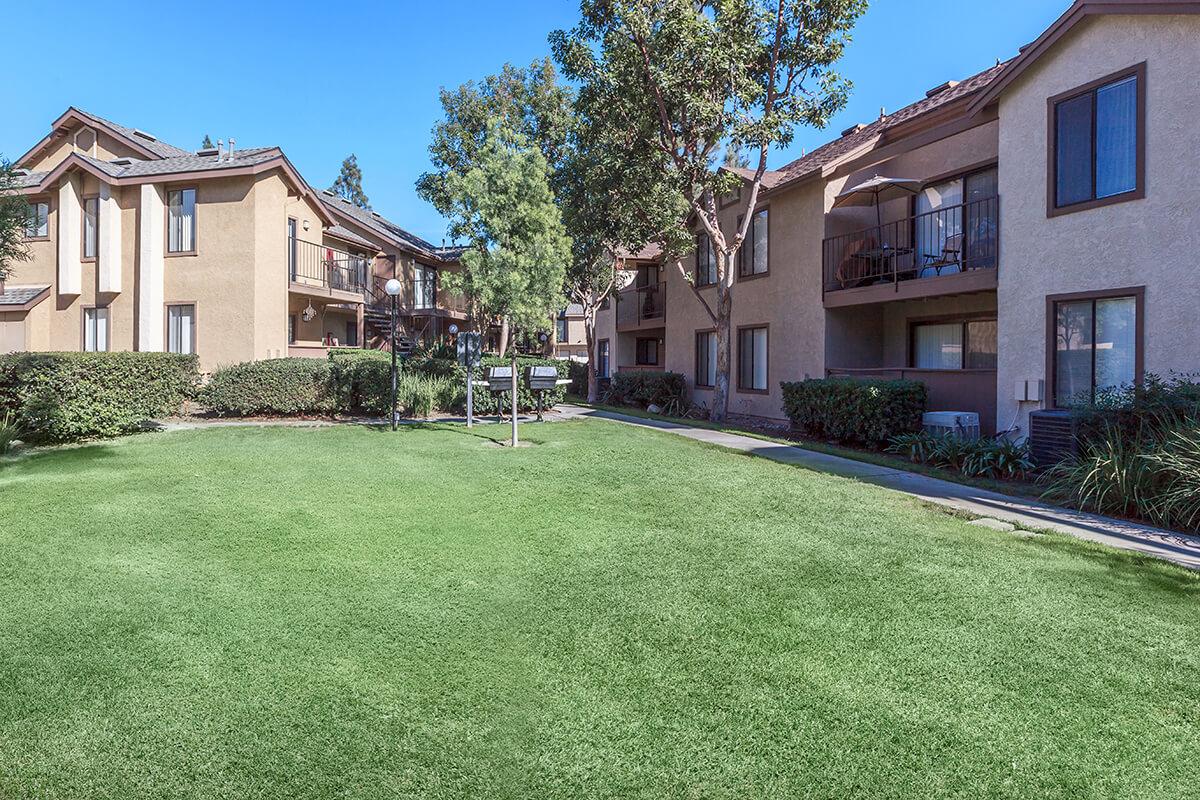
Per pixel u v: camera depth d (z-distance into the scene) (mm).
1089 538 5781
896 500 7195
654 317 23688
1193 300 8219
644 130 15188
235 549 5246
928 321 13938
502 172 12289
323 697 3094
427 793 2457
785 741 2793
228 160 18859
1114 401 7742
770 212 16594
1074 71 9531
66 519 6059
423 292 30109
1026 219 10219
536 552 5285
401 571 4809
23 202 12219
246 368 14773
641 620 3990
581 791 2480
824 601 4297
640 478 8250
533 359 17203
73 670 3307
